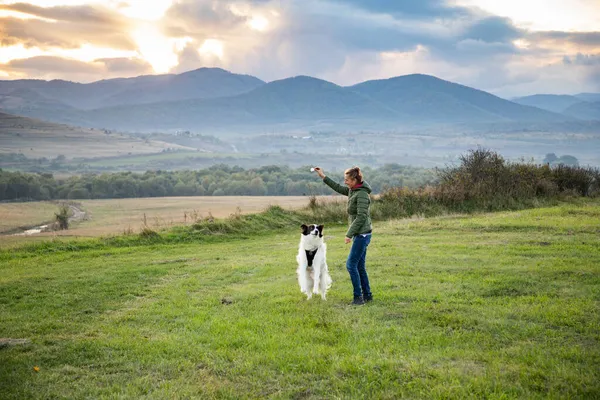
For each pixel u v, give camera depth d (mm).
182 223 22734
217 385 5203
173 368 5711
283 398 4828
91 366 5918
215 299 9047
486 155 26266
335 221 23031
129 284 10883
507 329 6461
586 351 5516
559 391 4656
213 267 12734
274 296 9133
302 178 103188
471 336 6273
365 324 7008
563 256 11156
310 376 5312
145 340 6727
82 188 95000
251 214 23078
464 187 24094
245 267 12359
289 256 13992
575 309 6996
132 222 52531
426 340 6195
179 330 7199
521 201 22953
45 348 6520
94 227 49250
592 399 4480
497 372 5082
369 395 4836
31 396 5105
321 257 8656
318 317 7480
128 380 5465
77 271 12969
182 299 9250
